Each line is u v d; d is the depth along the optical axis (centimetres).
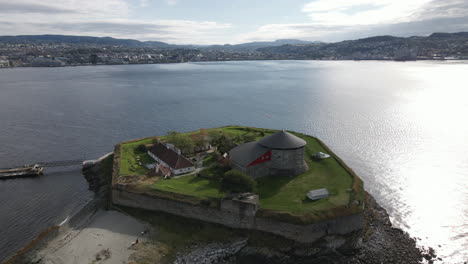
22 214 6169
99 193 6881
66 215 6153
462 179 7481
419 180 7488
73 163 8756
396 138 10550
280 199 5775
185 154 8112
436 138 10456
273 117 14000
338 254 5038
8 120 13512
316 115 14188
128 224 5684
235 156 6988
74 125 12838
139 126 12700
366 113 14350
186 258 4825
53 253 4881
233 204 5359
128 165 7325
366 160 8731
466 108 15012
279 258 4953
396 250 5091
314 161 7594
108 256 4812
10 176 7838
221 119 13788
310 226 5062
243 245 5144
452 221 5884
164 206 5875
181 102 17850
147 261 4725
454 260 4888
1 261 4834
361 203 5578
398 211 6216
